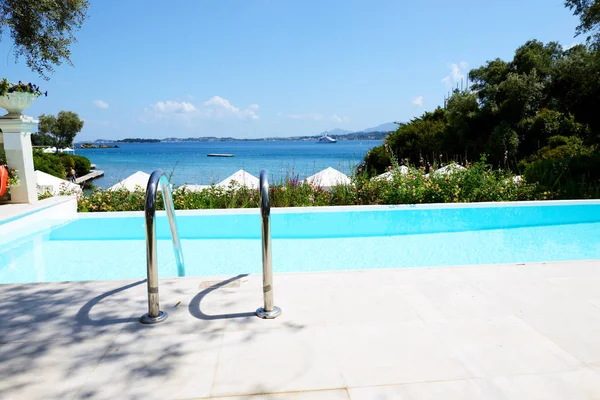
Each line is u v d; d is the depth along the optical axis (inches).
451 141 826.2
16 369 67.6
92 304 93.0
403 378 65.3
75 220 225.6
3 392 61.8
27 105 225.3
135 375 66.1
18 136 222.2
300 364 69.1
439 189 270.1
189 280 108.4
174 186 285.0
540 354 72.3
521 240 215.2
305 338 77.5
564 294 98.7
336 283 105.5
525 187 289.1
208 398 60.6
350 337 78.0
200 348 74.1
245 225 234.5
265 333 79.4
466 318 86.0
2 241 196.7
